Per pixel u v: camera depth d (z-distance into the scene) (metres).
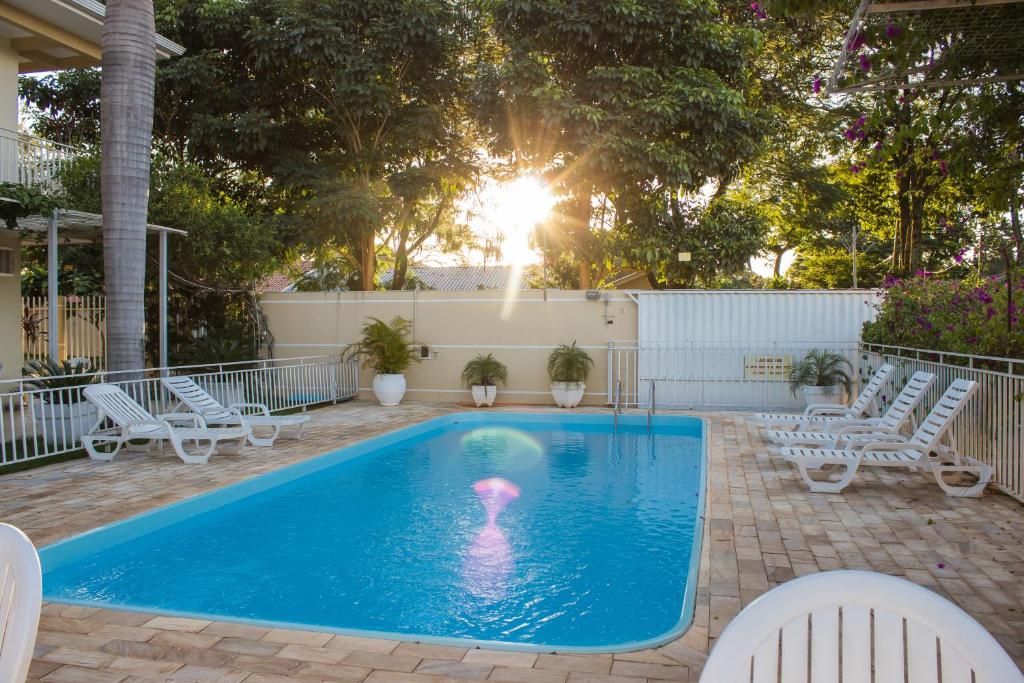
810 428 9.41
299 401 13.38
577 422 12.70
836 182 21.19
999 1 3.92
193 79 15.82
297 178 16.47
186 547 6.04
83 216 10.43
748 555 5.00
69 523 5.88
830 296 13.18
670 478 8.60
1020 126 4.90
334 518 6.90
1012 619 3.78
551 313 14.27
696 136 15.64
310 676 3.25
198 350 13.81
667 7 14.89
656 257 15.52
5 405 12.56
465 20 16.98
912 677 1.45
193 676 3.26
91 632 3.78
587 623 4.41
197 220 12.63
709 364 13.54
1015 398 6.06
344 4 15.90
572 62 15.96
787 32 18.52
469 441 11.26
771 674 1.48
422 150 17.92
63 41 12.05
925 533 5.46
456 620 4.47
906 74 4.68
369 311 14.97
